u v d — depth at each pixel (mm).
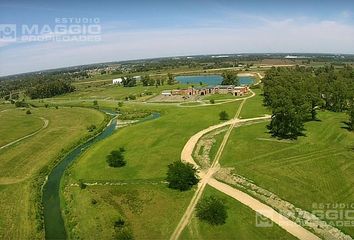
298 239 70562
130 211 86062
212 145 132375
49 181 112938
